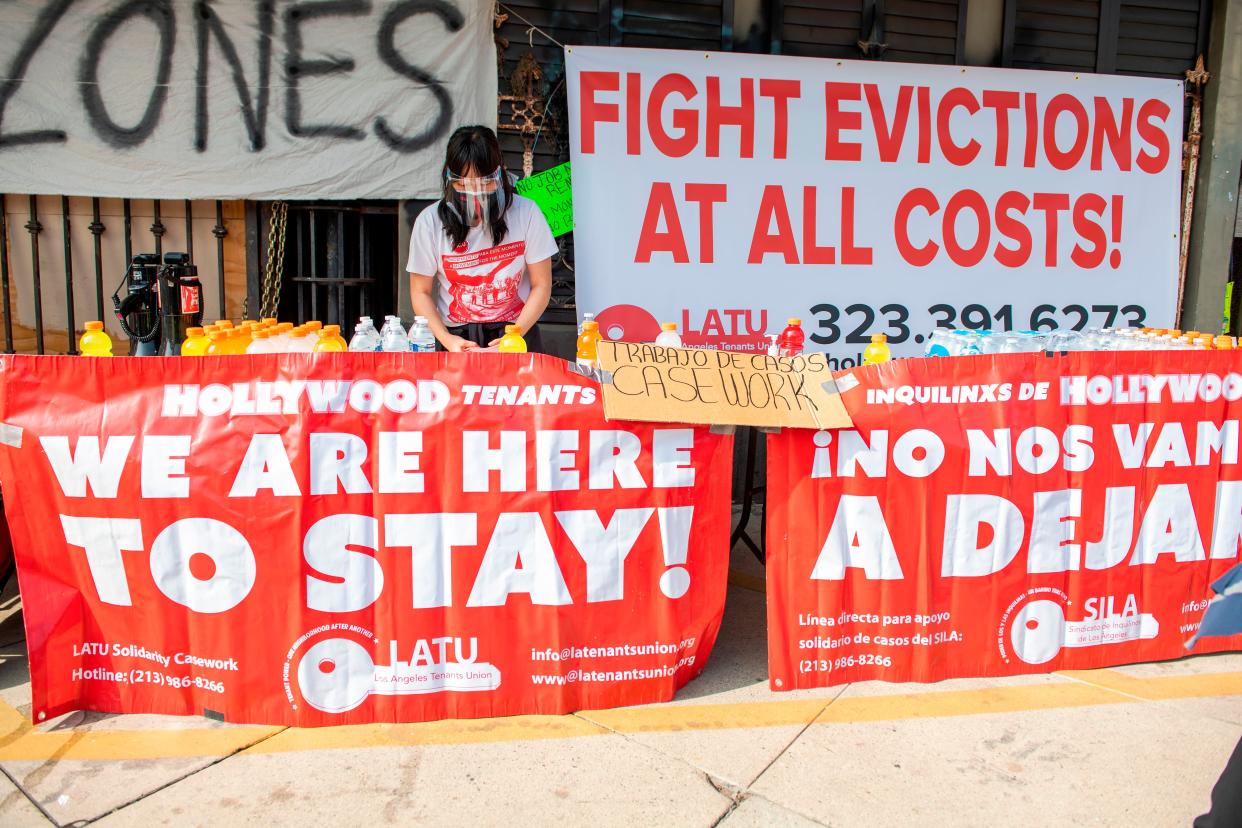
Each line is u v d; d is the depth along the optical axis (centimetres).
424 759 254
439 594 271
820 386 289
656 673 284
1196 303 529
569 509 273
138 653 272
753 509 499
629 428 274
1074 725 275
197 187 423
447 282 364
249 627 267
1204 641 321
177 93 413
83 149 412
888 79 461
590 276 446
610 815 230
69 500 264
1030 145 477
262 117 421
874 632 296
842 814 232
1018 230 480
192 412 265
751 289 459
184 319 347
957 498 293
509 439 270
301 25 416
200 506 264
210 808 231
